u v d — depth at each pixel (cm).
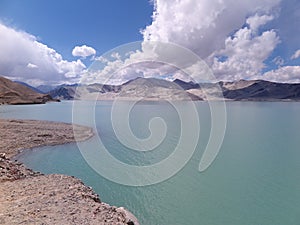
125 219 1225
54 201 1252
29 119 7469
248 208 2138
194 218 1938
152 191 2375
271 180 2802
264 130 6412
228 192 2431
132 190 2384
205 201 2234
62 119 7738
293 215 2038
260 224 1895
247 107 16812
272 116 10181
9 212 1105
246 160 3600
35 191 1400
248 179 2802
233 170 3109
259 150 4238
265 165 3378
